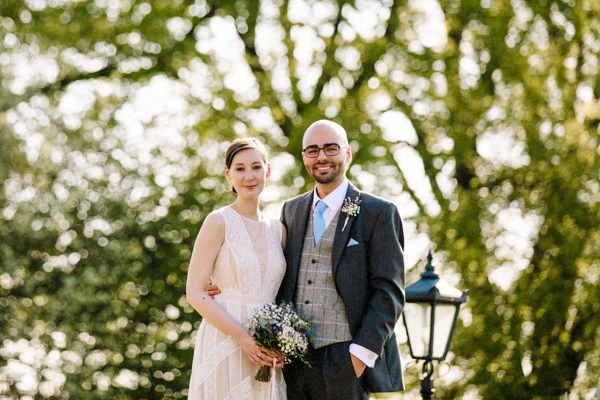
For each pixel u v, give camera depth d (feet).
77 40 52.80
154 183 48.96
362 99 52.90
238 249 22.50
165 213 48.14
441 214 51.62
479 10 51.39
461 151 51.72
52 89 52.31
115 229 47.50
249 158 22.85
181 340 48.03
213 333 22.62
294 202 23.63
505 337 50.06
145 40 53.16
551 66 50.85
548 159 50.44
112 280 46.70
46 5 52.60
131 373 47.85
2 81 48.67
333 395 22.30
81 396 46.52
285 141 52.85
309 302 22.59
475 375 50.08
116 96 52.37
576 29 50.60
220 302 22.54
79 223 47.29
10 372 46.83
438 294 29.30
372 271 22.57
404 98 52.70
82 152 49.11
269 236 22.97
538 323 50.11
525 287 50.26
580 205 50.24
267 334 21.53
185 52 53.21
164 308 47.47
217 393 22.33
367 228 22.79
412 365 50.24
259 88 53.11
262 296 22.54
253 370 22.48
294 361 22.71
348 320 22.43
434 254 50.96
